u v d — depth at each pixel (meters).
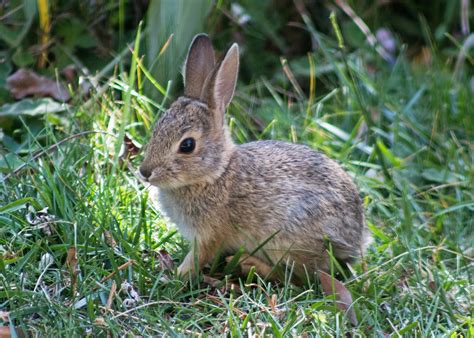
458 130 12.94
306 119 12.30
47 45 12.60
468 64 14.48
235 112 12.43
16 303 8.44
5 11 12.72
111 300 8.46
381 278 9.60
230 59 9.74
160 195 9.77
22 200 9.28
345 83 12.81
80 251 9.12
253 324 8.31
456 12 15.55
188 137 9.27
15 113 11.23
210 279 9.37
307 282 9.58
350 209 9.88
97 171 10.45
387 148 12.60
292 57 14.58
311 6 15.02
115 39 13.34
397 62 13.32
